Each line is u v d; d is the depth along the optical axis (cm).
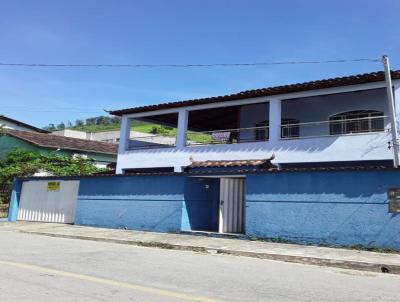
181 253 1095
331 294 628
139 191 1650
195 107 2139
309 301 576
